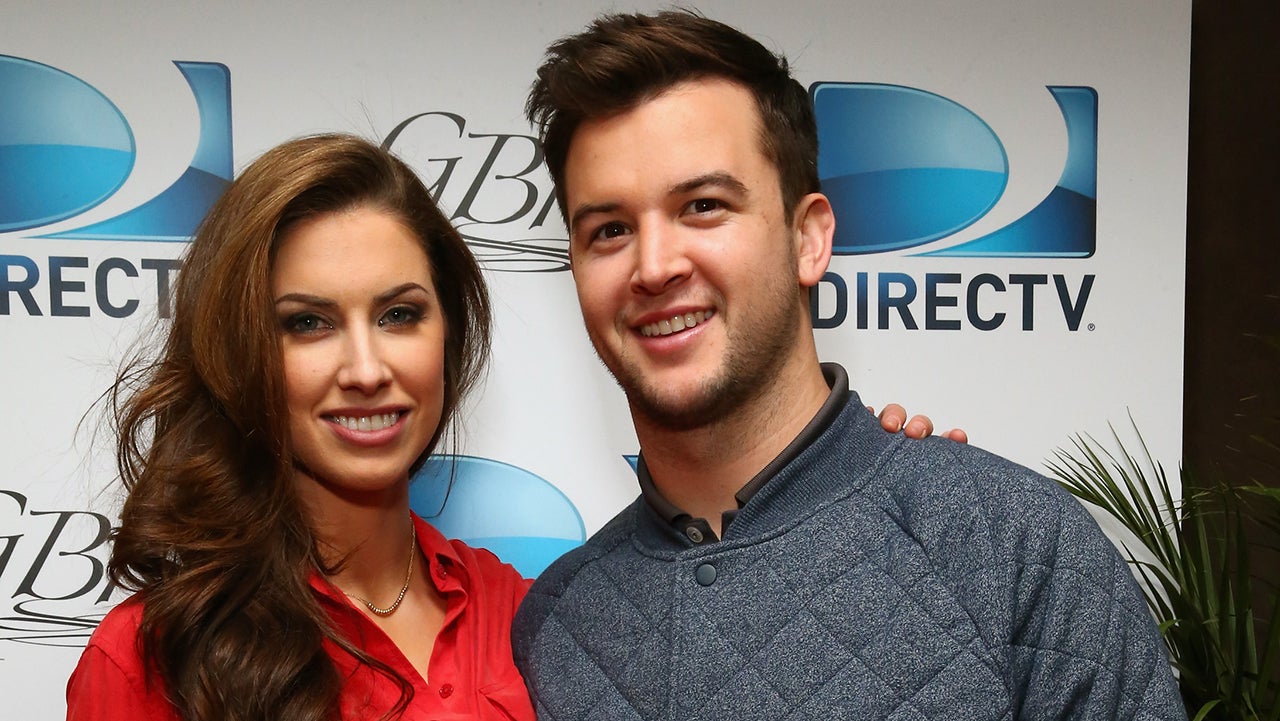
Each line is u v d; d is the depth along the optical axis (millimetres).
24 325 1737
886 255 1904
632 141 1078
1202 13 1994
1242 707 1666
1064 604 963
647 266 1064
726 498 1154
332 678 1122
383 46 1784
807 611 1016
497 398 1846
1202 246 2021
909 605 986
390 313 1213
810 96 1873
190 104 1753
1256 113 2014
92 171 1743
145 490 1204
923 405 1922
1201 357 2027
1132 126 1937
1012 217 1922
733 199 1077
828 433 1105
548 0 1808
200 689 1081
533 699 1220
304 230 1168
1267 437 2027
